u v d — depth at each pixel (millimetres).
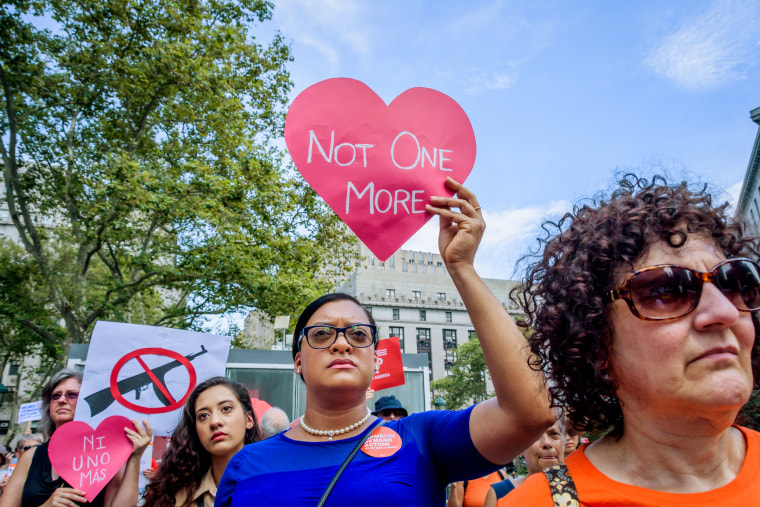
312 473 1528
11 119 14688
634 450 1065
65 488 2996
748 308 979
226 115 15203
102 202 13883
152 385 3768
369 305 70875
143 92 15148
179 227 15609
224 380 2934
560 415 1476
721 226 1112
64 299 15148
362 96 1960
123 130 16031
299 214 17141
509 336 1487
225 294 15172
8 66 14312
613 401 1183
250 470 1623
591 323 1101
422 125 1951
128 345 3795
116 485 3250
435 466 1615
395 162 1897
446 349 72000
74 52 14586
